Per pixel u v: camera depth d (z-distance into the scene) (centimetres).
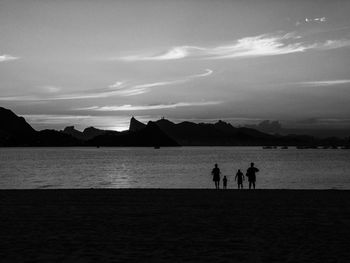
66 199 2114
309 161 13362
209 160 14112
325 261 852
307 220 1416
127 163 11775
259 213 1595
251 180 2873
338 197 2230
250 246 1003
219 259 872
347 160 14262
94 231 1206
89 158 16038
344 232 1189
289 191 2617
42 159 15050
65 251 943
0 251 942
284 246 1003
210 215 1536
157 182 5422
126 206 1817
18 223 1348
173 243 1038
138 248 977
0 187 4697
